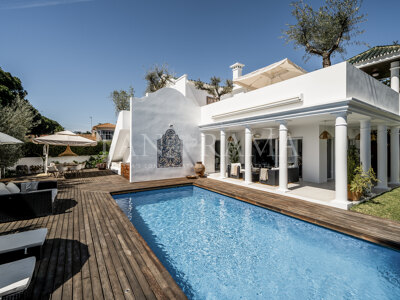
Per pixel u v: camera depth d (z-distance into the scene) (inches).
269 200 301.1
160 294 108.0
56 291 109.7
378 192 338.3
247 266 166.6
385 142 373.7
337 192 267.3
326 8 485.4
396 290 136.9
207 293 136.6
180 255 183.8
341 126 261.3
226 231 232.2
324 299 129.6
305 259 175.2
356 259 173.5
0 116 456.1
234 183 425.1
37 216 233.1
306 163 445.7
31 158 665.6
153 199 356.8
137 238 178.7
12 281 95.0
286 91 335.3
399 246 167.3
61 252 153.3
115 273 127.0
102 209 263.3
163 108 491.2
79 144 513.7
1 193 231.1
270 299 130.3
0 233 189.6
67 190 371.2
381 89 342.6
